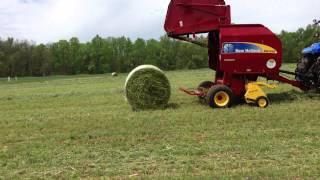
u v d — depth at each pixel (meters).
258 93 11.80
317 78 12.87
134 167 6.80
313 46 12.98
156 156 7.36
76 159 7.35
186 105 12.71
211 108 11.87
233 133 8.80
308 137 8.33
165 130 9.34
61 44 83.44
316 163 6.64
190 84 22.91
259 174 6.17
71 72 83.56
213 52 13.09
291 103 12.19
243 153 7.32
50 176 6.53
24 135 9.61
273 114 10.59
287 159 6.92
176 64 79.50
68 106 14.36
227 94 11.86
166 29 12.46
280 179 5.98
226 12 12.29
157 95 12.16
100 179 6.30
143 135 8.99
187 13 12.38
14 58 75.38
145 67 12.16
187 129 9.36
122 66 85.06
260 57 11.98
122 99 15.38
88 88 23.66
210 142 8.13
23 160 7.40
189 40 12.63
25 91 24.39
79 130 9.78
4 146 8.62
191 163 6.89
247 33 11.92
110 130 9.57
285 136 8.43
